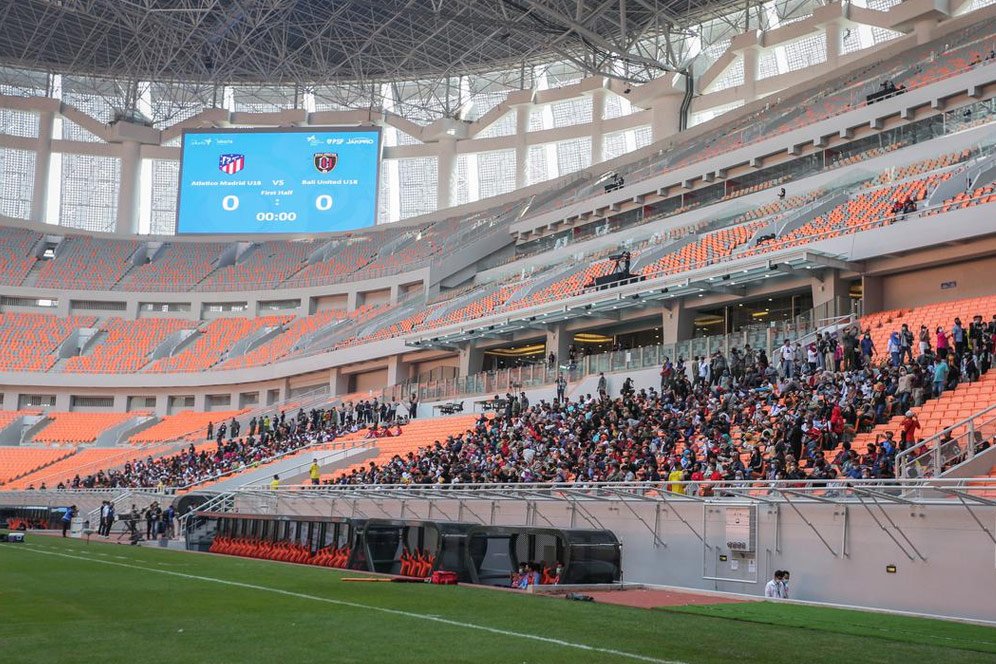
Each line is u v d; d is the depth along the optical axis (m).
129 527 35.72
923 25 46.88
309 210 62.84
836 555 16.70
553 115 64.75
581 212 53.72
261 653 8.74
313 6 57.22
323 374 58.03
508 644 9.45
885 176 37.91
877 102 40.88
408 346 49.00
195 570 19.22
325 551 21.86
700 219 45.72
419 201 69.94
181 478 43.62
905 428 18.11
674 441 23.84
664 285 34.75
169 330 65.94
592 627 10.94
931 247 29.58
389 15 57.69
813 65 51.28
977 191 29.89
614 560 17.73
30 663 8.12
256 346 62.78
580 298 38.12
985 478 14.13
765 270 31.69
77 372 62.31
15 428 59.03
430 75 65.88
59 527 38.88
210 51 62.25
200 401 63.25
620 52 51.50
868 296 31.50
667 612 12.95
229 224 63.38
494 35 58.75
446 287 57.12
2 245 66.81
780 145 44.44
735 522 18.25
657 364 34.25
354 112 67.31
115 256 68.69
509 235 58.66
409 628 10.53
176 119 72.62
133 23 58.66
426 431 38.91
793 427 20.23
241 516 26.02
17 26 61.00
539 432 28.94
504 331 43.56
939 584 15.22
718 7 54.09
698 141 52.41
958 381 21.58
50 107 68.62
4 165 69.44
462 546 17.92
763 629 11.16
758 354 29.08
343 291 62.62
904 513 15.82
